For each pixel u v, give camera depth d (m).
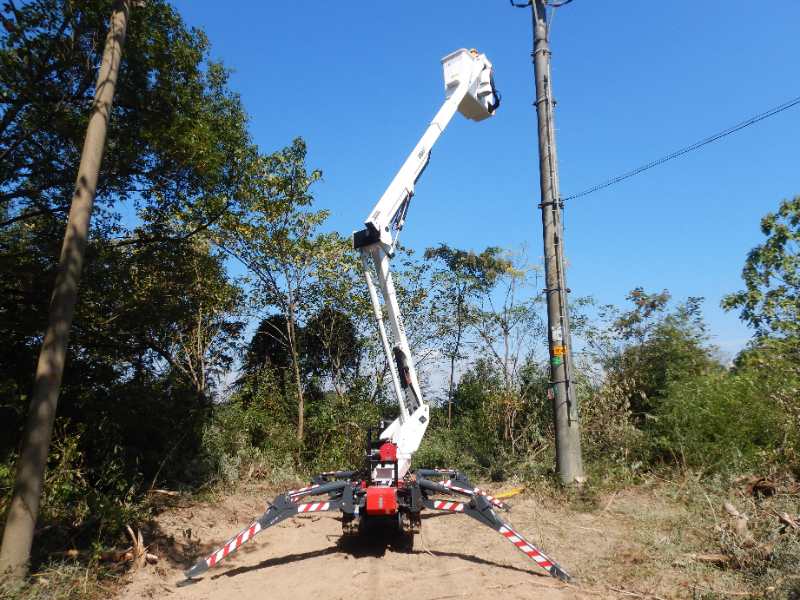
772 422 8.23
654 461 9.05
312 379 12.31
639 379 10.59
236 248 11.25
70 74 7.54
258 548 6.50
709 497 6.90
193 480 8.91
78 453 6.55
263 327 13.30
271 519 5.79
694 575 4.89
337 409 11.55
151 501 7.74
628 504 7.46
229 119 9.50
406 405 6.90
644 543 5.82
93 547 5.64
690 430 8.69
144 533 6.50
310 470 10.45
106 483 7.07
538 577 5.19
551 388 8.84
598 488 8.21
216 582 5.33
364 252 6.84
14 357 7.79
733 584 4.62
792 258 10.75
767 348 10.13
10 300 7.81
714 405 8.76
